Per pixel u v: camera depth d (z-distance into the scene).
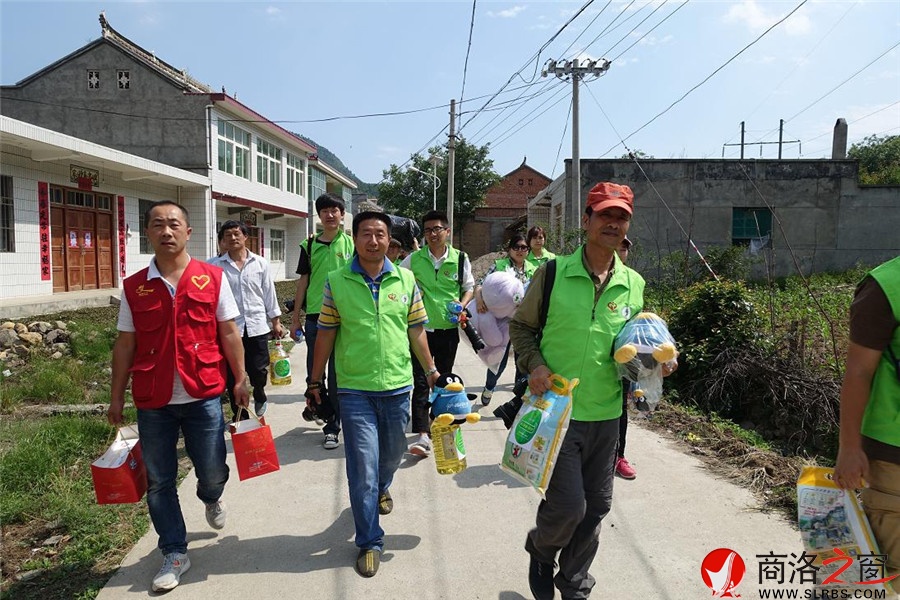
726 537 3.21
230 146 20.09
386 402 3.09
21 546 3.20
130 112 18.17
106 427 4.78
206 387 2.81
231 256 4.87
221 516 3.22
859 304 2.01
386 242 3.09
